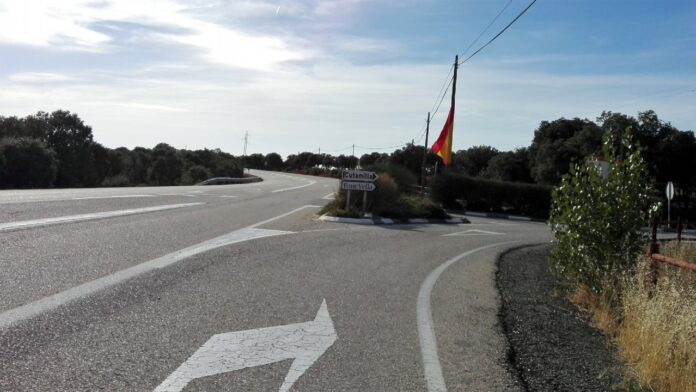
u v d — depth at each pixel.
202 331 5.43
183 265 8.40
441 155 28.67
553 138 57.38
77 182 60.66
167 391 4.02
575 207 8.93
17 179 41.38
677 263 7.47
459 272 10.52
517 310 7.65
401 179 27.98
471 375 4.90
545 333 6.59
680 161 45.75
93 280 6.98
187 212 16.14
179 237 11.14
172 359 4.65
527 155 63.78
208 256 9.34
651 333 5.82
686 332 5.54
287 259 9.92
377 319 6.48
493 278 10.15
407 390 4.44
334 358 5.02
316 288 7.80
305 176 86.69
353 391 4.32
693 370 5.09
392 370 4.85
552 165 49.66
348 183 20.05
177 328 5.45
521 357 5.55
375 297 7.62
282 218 17.39
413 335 5.97
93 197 17.83
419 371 4.88
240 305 6.50
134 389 4.02
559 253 9.29
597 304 8.16
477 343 5.88
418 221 22.33
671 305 6.22
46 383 4.00
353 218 19.09
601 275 8.39
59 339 4.88
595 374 5.29
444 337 6.00
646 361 5.42
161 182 71.25
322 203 25.78
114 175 71.56
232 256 9.59
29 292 6.21
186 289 7.01
